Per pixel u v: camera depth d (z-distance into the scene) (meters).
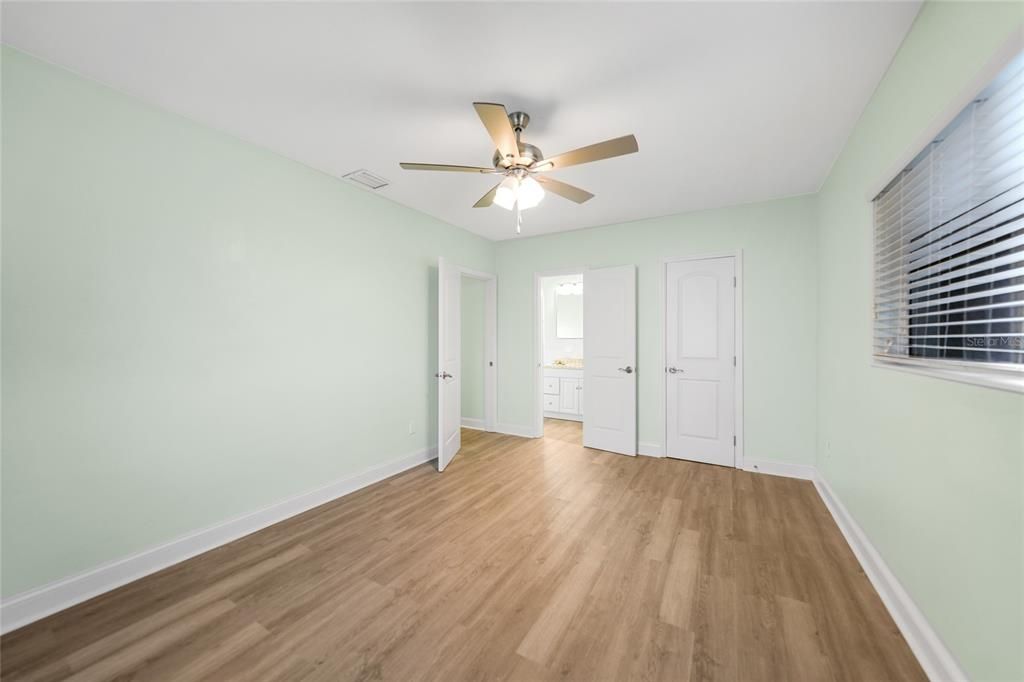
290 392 2.61
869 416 2.00
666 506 2.74
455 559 2.09
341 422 2.96
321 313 2.81
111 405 1.85
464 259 4.35
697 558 2.08
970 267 1.26
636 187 3.11
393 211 3.43
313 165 2.72
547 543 2.25
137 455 1.93
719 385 3.62
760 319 3.44
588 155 1.88
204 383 2.19
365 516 2.60
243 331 2.37
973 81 1.09
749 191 3.20
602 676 1.35
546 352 6.60
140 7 1.41
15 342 1.61
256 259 2.43
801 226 3.28
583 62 1.71
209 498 2.20
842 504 2.46
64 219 1.73
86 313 1.78
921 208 1.55
